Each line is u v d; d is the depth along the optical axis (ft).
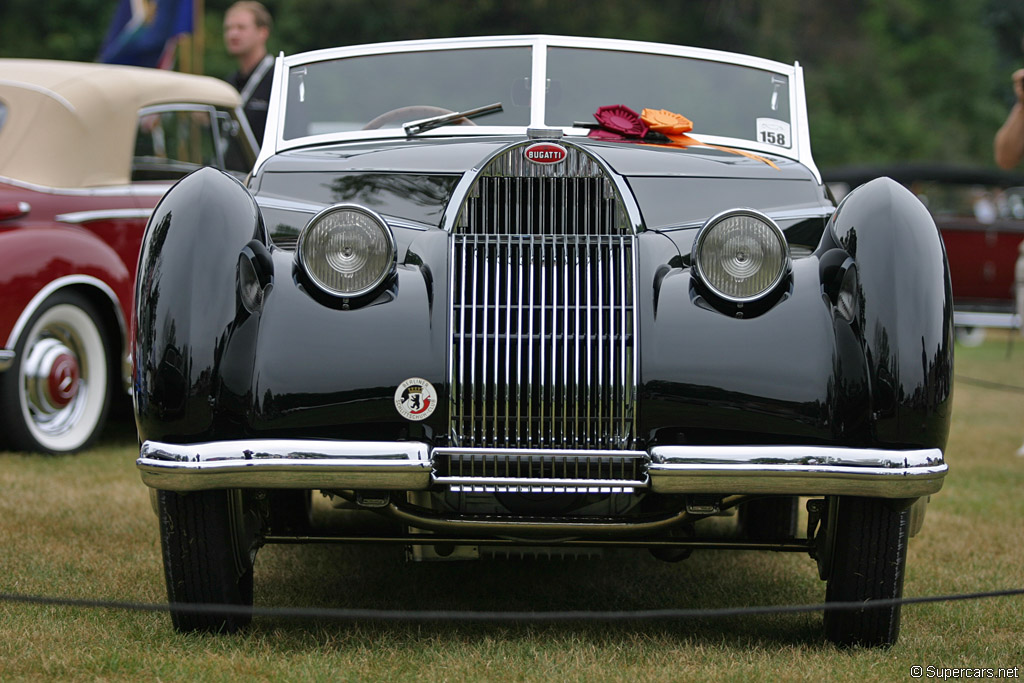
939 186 201.87
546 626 40.06
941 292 34.78
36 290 68.03
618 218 38.01
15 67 76.64
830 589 37.24
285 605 42.60
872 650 37.01
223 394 34.12
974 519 59.57
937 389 33.88
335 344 34.96
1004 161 75.25
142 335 34.35
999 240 193.98
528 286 36.47
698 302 35.81
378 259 35.63
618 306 35.99
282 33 306.14
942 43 427.33
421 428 35.04
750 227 35.55
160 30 118.93
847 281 35.42
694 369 34.99
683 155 44.37
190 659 34.83
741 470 33.17
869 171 203.31
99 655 35.04
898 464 33.19
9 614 39.45
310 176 43.21
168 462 33.24
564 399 35.50
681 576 48.42
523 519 35.83
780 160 48.29
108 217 74.23
